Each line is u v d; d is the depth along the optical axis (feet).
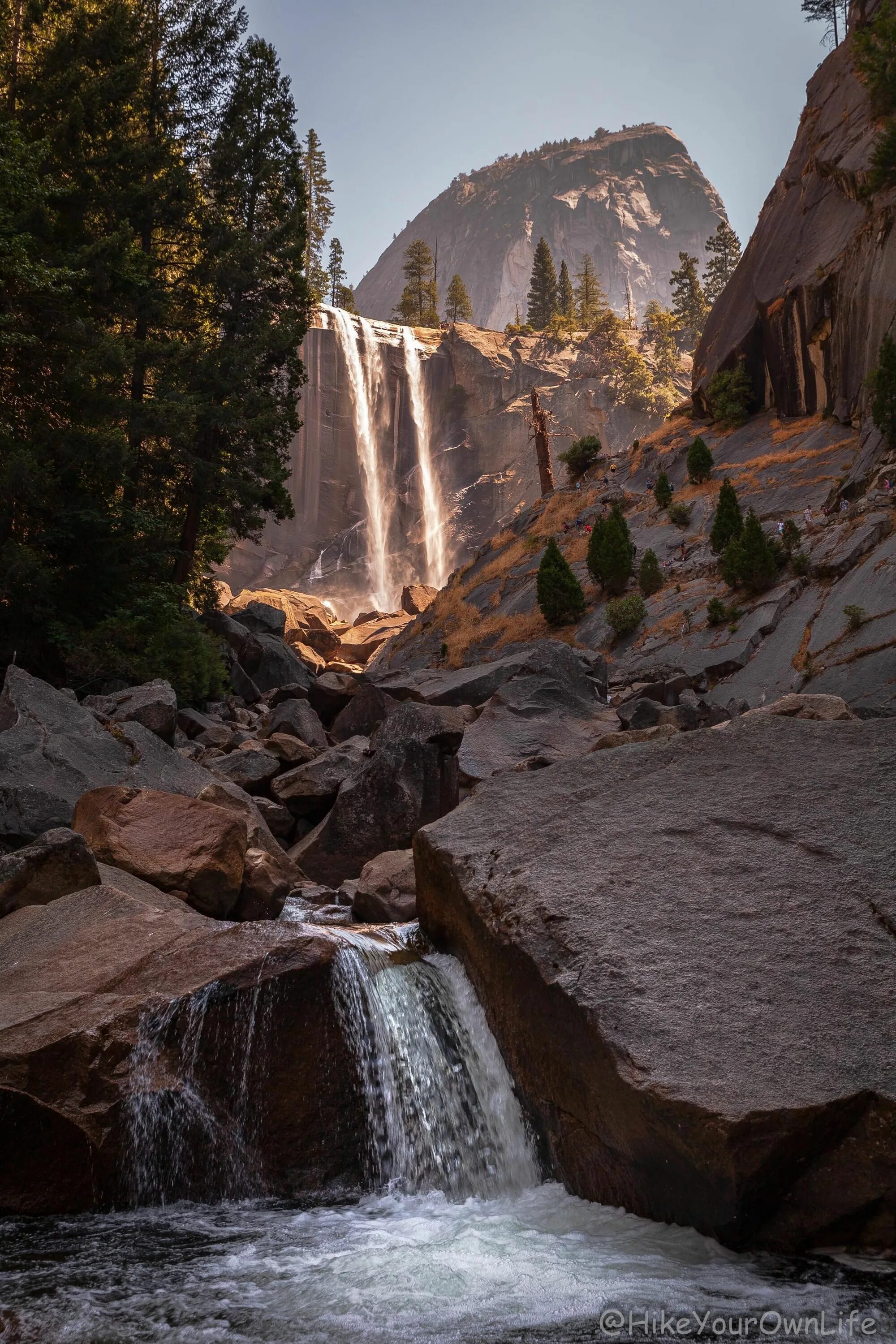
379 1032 20.86
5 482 69.82
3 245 67.31
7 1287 14.61
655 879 19.42
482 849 22.76
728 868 19.19
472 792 42.96
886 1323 12.63
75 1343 12.78
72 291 76.79
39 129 90.07
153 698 52.49
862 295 138.31
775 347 160.04
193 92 114.01
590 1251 15.35
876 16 153.89
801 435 148.66
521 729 50.55
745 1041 15.64
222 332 121.29
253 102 116.06
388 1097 20.49
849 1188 14.70
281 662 114.11
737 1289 13.82
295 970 20.13
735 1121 14.33
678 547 137.90
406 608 247.70
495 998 20.84
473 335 375.86
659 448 173.27
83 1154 18.20
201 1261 15.62
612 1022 16.44
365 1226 17.34
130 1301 14.07
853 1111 14.67
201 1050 19.33
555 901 19.65
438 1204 18.81
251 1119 19.48
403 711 49.67
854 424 139.95
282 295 115.44
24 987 20.58
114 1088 18.48
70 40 91.09
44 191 72.69
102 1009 19.26
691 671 99.40
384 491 339.98
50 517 77.25
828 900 17.83
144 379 101.86
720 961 17.12
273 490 110.93
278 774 51.29
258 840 35.29
